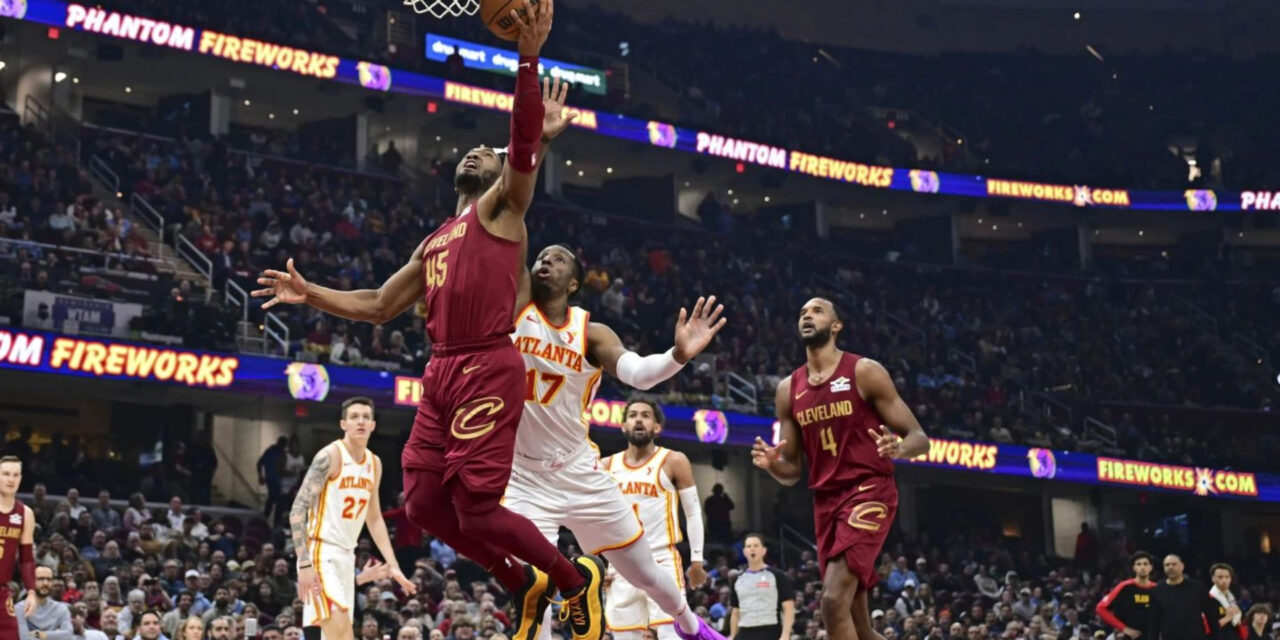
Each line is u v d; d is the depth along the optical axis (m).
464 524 4.77
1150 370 37.25
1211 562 32.78
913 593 22.38
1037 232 43.75
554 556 4.93
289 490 23.03
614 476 9.77
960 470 30.66
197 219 27.98
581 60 39.00
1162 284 41.31
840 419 6.97
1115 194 40.47
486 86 33.97
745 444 27.09
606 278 32.16
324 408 26.34
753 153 36.78
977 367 36.00
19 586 14.70
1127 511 35.09
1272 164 45.81
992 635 21.38
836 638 6.79
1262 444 34.78
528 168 4.71
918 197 41.38
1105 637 14.77
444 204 34.78
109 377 21.31
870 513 6.87
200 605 14.98
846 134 43.25
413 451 4.93
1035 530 34.62
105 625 12.55
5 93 31.31
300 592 8.48
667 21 45.62
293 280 5.23
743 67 45.38
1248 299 40.66
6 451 22.27
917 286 39.66
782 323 34.88
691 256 36.00
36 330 20.88
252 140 33.16
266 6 35.53
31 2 27.91
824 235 41.56
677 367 5.40
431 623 16.05
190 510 22.56
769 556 28.27
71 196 26.92
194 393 25.19
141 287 24.61
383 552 9.23
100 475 22.78
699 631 6.34
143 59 31.67
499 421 4.75
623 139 35.22
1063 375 36.53
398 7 39.47
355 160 35.06
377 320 5.38
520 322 5.61
